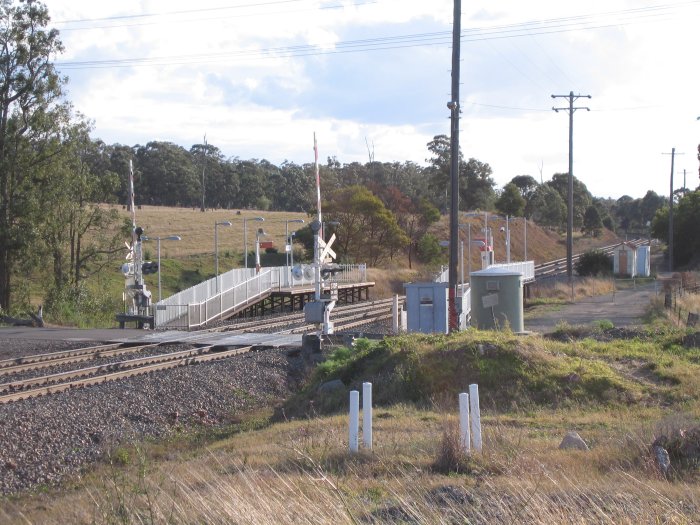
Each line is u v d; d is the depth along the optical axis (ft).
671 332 72.02
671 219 235.81
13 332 105.81
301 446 35.22
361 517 22.91
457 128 81.56
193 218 323.37
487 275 74.13
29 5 149.79
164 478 28.60
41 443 45.91
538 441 36.01
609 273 212.23
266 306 151.23
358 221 234.58
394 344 58.75
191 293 124.47
